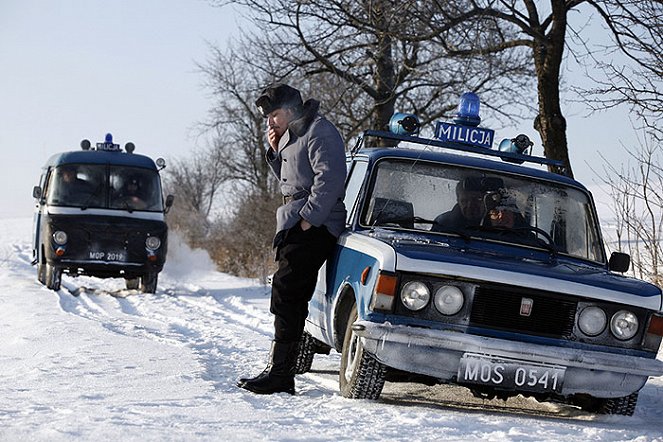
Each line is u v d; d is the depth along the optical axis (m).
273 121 9.01
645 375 8.20
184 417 6.91
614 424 8.21
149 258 21.92
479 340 7.95
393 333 7.88
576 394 8.40
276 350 8.88
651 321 8.30
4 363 10.63
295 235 8.86
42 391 8.14
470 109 10.56
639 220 14.07
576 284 8.19
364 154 10.08
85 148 23.97
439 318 8.05
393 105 27.58
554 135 17.75
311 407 7.81
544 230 9.59
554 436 7.00
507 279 8.06
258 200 40.41
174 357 10.80
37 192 22.75
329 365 11.57
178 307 19.67
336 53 26.28
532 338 8.12
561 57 17.75
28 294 20.66
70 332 12.98
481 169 9.68
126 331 14.57
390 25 19.16
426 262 8.04
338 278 9.05
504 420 7.61
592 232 9.73
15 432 5.92
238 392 8.63
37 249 23.73
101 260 21.69
